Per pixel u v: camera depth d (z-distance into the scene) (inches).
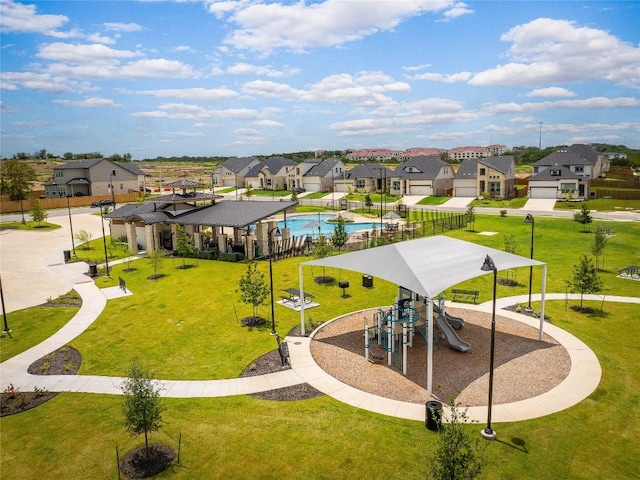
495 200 3031.5
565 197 2881.4
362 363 713.6
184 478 456.4
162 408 524.1
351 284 1168.2
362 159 7534.5
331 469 464.1
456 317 912.9
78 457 494.3
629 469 458.6
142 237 1689.2
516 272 1240.2
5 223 2400.3
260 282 920.3
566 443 501.0
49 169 5580.7
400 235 1800.0
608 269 1257.4
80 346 813.2
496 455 481.4
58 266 1455.5
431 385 607.8
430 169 3442.4
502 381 644.7
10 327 909.2
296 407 586.2
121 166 3634.4
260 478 453.7
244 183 4399.6
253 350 773.3
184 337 842.2
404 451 489.7
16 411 597.6
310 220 2498.8
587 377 650.8
